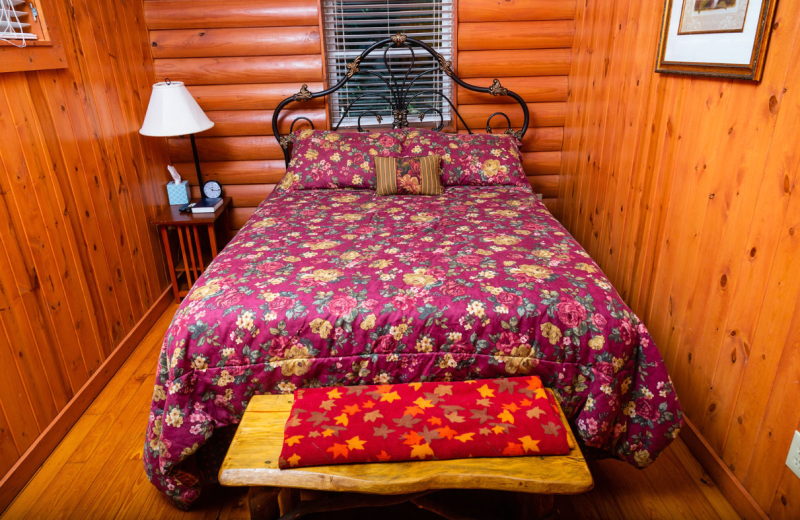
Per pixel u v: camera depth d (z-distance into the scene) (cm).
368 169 300
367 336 162
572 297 168
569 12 335
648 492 182
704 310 191
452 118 361
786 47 148
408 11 337
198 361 161
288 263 195
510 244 210
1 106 184
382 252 204
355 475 133
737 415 174
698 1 189
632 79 250
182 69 329
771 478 158
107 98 264
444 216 250
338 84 332
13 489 180
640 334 167
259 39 327
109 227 257
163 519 174
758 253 162
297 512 151
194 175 350
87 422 219
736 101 171
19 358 187
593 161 305
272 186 357
